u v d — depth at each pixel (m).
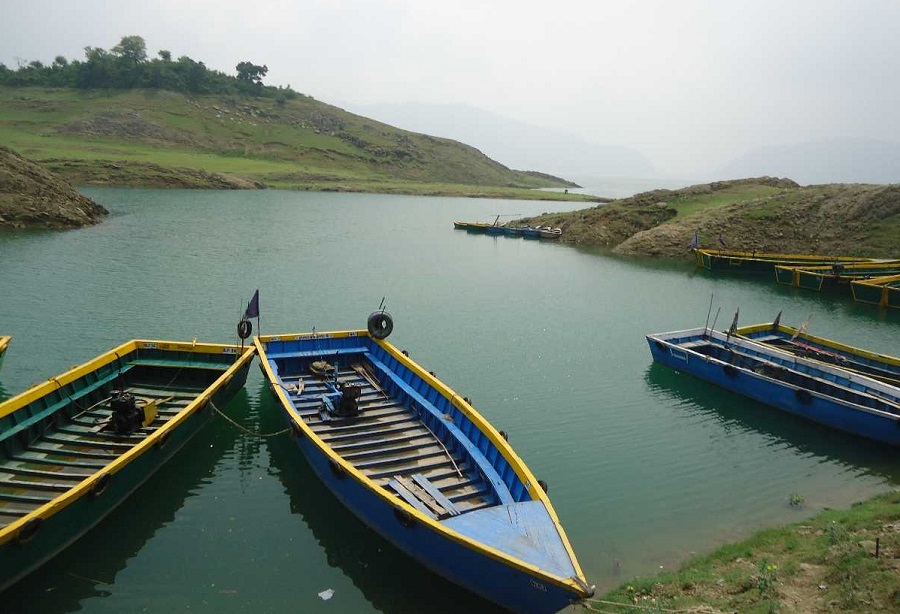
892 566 10.70
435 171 171.12
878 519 13.34
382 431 16.34
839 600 10.14
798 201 61.22
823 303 41.62
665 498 15.76
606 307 37.75
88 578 12.13
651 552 13.27
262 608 11.44
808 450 18.95
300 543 13.41
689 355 24.88
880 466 17.95
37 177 57.81
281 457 17.25
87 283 36.19
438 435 16.27
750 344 25.55
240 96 184.62
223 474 16.28
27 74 169.25
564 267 51.47
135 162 102.62
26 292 33.62
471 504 13.09
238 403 20.45
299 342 21.27
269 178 122.25
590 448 18.62
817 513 15.02
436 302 36.78
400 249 56.62
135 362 19.58
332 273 43.34
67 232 53.03
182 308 31.97
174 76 173.88
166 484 15.66
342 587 12.06
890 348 31.67
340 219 77.06
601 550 13.33
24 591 11.67
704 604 10.76
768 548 12.76
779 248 56.50
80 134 130.75
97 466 14.35
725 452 18.67
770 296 43.03
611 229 66.50
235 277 39.97
